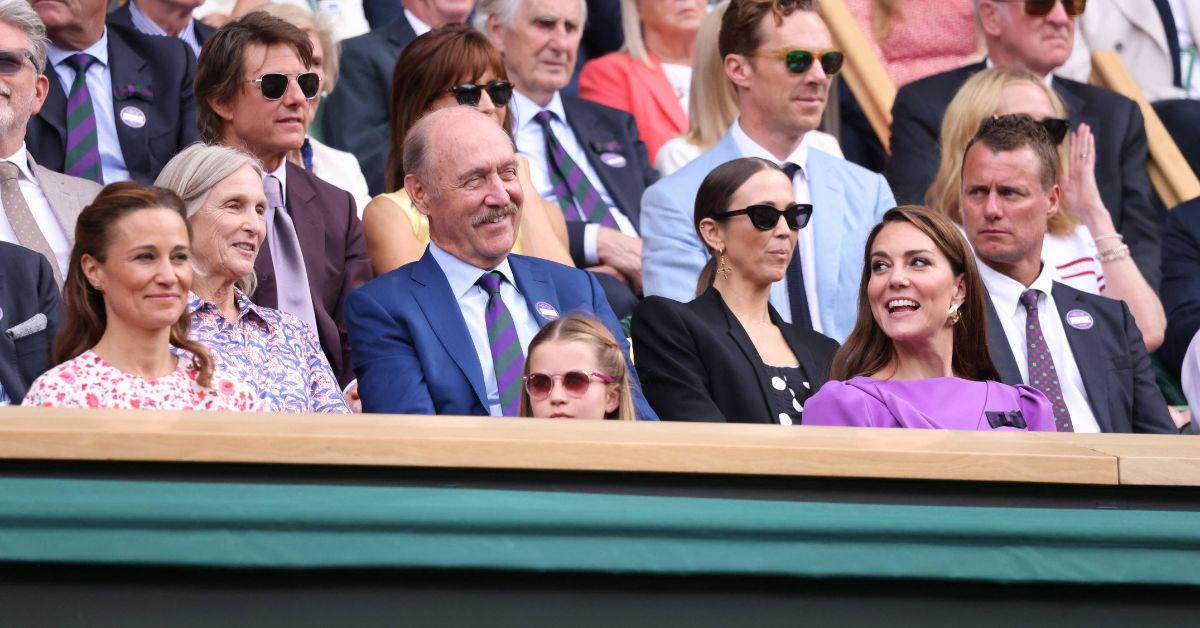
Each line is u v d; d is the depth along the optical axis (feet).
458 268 44.21
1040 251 52.65
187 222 37.96
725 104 63.72
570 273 46.55
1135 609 25.77
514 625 24.32
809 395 45.68
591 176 63.46
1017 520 25.05
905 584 25.21
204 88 51.62
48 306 45.80
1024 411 40.22
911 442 26.07
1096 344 52.29
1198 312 63.87
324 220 51.90
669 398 44.57
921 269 40.63
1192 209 66.49
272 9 60.23
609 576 24.56
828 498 25.07
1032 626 25.50
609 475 24.63
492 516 23.95
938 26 73.20
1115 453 25.66
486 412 42.09
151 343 37.47
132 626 23.61
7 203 48.60
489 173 43.83
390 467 24.16
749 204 46.29
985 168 52.13
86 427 23.54
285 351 43.01
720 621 24.77
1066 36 69.62
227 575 23.82
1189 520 25.41
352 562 23.67
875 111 70.49
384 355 42.57
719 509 24.45
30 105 49.08
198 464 23.88
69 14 54.85
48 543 23.13
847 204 57.57
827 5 72.74
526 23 62.08
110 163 55.52
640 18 69.26
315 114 62.85
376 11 68.18
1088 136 64.28
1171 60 76.33
